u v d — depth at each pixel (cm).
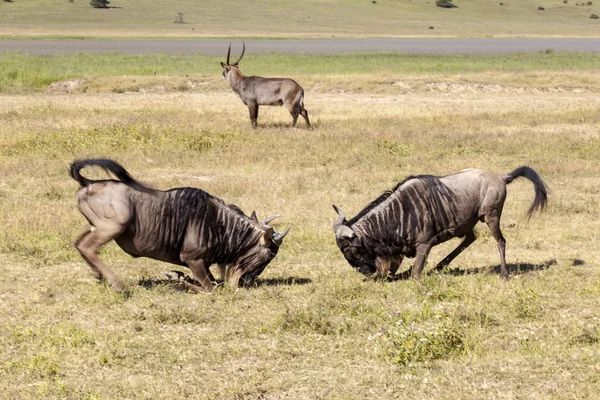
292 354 1375
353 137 3938
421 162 3350
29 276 1852
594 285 1761
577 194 2830
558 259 2047
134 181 1706
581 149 3659
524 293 1644
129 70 7169
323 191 2834
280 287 1770
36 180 2977
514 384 1219
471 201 1809
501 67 7956
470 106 5266
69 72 7025
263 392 1214
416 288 1734
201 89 6025
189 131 3941
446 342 1382
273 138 3894
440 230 1794
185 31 18312
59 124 4206
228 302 1658
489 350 1379
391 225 1762
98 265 1695
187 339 1443
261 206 2570
